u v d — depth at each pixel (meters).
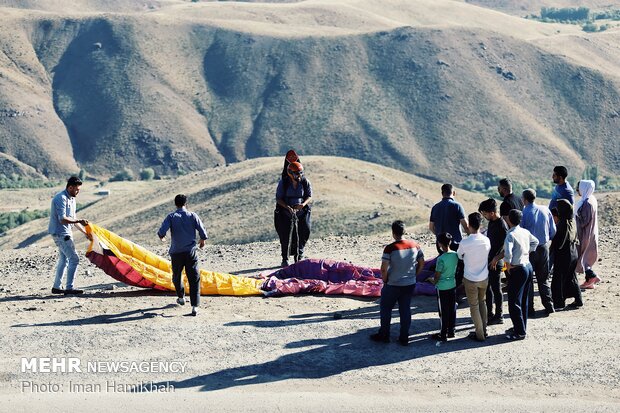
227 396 9.10
